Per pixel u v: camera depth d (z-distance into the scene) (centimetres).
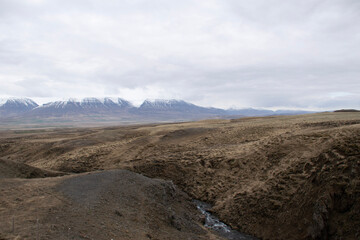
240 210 2141
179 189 2781
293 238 1647
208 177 2956
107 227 1325
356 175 1633
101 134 7288
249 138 4069
